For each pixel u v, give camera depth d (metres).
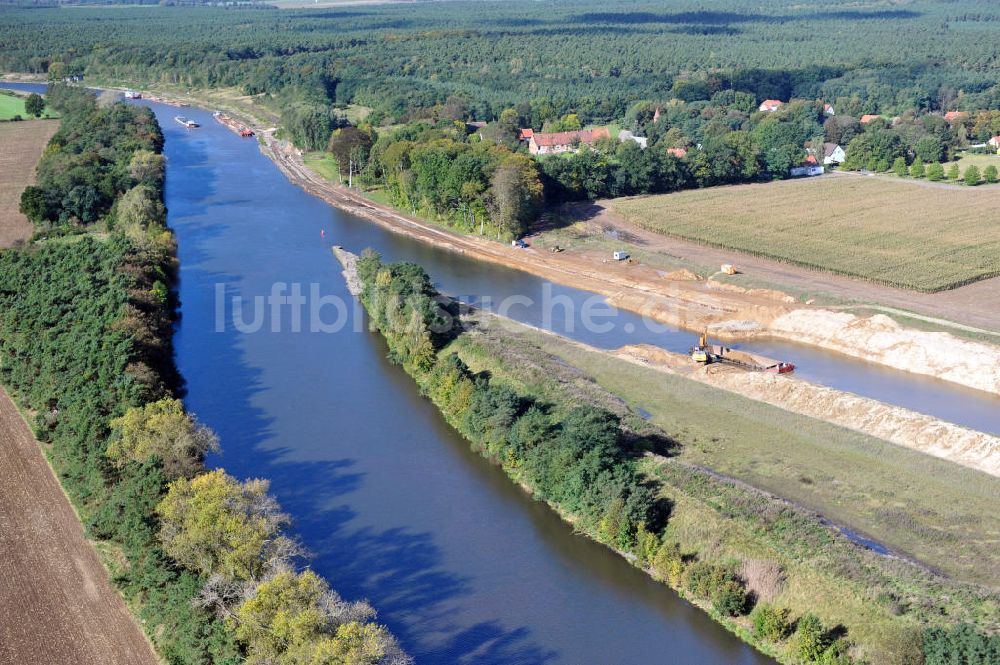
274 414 155.38
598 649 102.06
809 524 113.06
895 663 90.94
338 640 86.44
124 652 98.06
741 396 156.75
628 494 121.62
